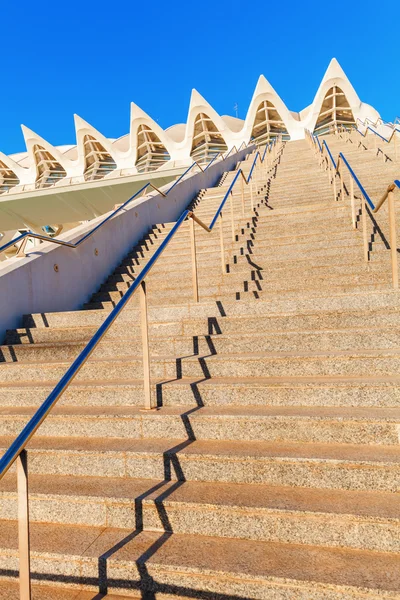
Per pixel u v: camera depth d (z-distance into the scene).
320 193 8.98
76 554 2.01
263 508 2.05
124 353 3.98
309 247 5.96
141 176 22.17
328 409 2.74
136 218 8.57
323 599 1.67
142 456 2.53
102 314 4.77
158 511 2.20
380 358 3.05
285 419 2.60
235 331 3.93
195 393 3.05
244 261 5.97
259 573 1.76
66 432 2.98
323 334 3.43
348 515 1.94
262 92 45.72
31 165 54.41
